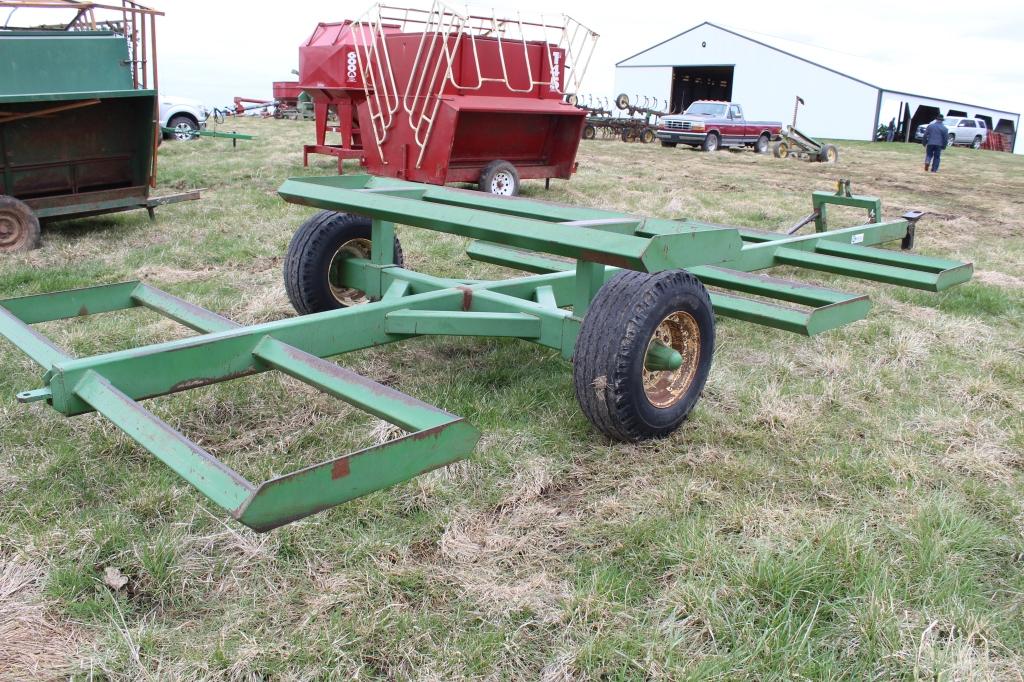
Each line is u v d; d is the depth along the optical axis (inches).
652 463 118.0
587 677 76.2
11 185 268.1
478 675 76.2
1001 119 2123.5
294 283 161.3
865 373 159.3
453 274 232.2
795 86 1656.0
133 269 232.8
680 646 80.4
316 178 158.7
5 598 84.7
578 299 126.5
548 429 127.2
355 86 435.2
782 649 79.0
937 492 111.6
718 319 193.9
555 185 476.1
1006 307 213.8
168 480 107.3
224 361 106.4
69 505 102.1
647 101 1096.2
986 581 93.6
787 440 127.9
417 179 392.5
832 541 95.7
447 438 82.7
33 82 262.2
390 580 88.7
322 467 71.9
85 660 76.2
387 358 160.1
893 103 1595.7
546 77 408.5
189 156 561.3
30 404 129.9
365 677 75.4
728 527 102.0
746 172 642.2
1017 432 132.6
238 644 78.5
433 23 369.1
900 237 271.3
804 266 185.0
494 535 98.4
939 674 75.9
